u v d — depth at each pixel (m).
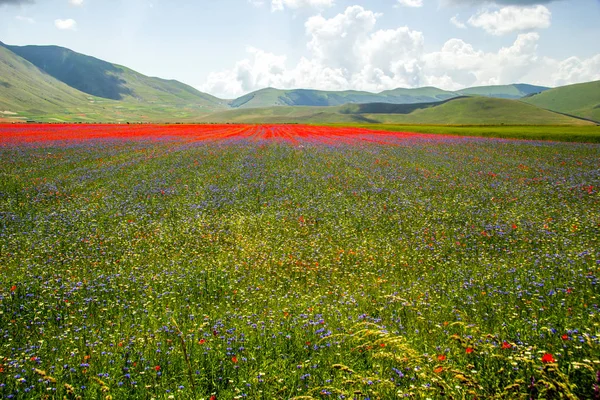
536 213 16.05
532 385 4.05
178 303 8.26
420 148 44.97
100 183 23.16
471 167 30.17
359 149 43.66
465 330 6.16
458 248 11.80
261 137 62.00
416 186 22.56
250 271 10.16
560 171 27.98
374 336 6.06
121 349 5.98
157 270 10.34
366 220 15.55
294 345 6.05
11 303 8.05
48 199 19.12
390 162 33.00
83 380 5.20
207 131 76.31
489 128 91.00
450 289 8.58
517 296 7.79
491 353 5.17
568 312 6.75
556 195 19.80
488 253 11.26
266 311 7.64
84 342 6.24
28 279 9.44
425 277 9.54
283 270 10.35
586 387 4.25
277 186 22.48
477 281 8.91
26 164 29.67
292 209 17.53
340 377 4.99
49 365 5.66
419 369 4.80
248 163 31.72
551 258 10.03
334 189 21.86
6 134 56.06
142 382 5.09
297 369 5.31
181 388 4.88
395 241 12.74
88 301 8.12
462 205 17.88
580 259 9.80
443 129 86.69
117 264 10.85
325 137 63.62
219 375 5.25
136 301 8.28
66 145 43.22
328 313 7.41
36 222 14.70
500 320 6.73
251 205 18.16
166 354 5.79
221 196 19.95
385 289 8.84
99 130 70.12
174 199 19.39
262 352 5.86
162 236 13.38
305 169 29.20
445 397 4.36
